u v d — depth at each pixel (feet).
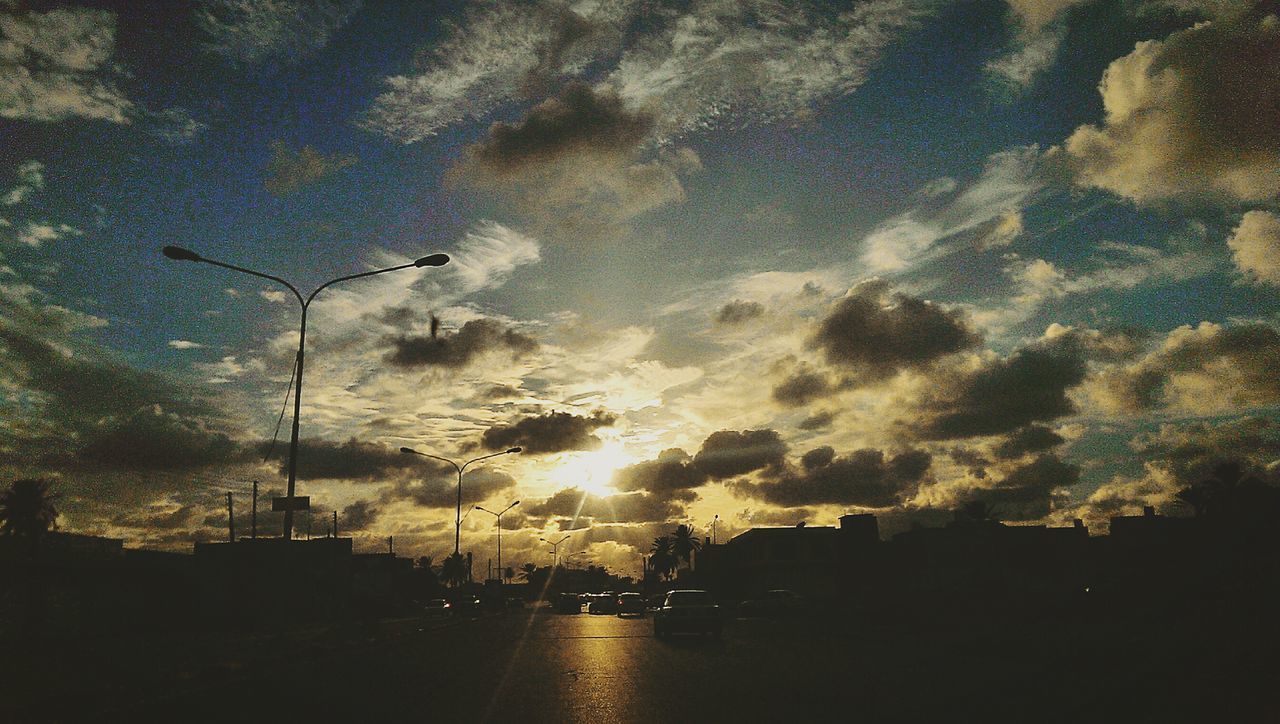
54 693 48.29
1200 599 106.11
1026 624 105.29
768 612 186.80
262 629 136.36
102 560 137.80
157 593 142.61
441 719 39.06
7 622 116.06
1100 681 49.06
